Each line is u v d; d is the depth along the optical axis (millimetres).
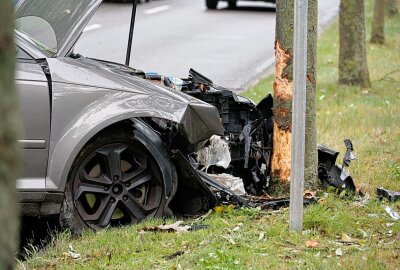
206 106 11109
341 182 12711
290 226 10680
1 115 4691
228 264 9367
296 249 10188
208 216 11445
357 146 17000
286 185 12531
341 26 26453
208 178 11836
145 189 11297
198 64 30703
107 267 9602
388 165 15211
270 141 12844
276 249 10133
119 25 40438
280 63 12375
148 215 11211
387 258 9781
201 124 11039
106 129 10961
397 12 50688
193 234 10586
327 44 39000
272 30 42375
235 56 33188
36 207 10609
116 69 12234
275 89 12492
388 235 10820
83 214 10914
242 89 26047
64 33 11250
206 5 51094
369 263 9422
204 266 9367
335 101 23578
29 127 10453
